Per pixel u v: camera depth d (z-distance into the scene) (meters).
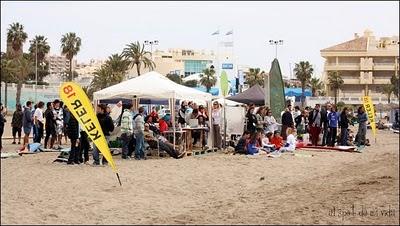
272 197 11.37
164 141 19.09
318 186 13.01
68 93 12.06
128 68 86.94
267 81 25.67
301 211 9.79
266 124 23.05
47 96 76.69
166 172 14.80
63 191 11.44
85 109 12.18
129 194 11.30
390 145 27.44
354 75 98.06
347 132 25.81
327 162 18.45
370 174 15.24
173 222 8.73
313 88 107.44
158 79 20.16
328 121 24.53
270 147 21.59
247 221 8.87
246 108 24.92
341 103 85.19
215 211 9.76
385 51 95.75
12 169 14.99
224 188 12.57
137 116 18.17
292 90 83.31
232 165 16.86
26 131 20.72
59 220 8.66
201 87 97.62
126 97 19.69
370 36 101.12
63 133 22.17
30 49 103.06
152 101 25.58
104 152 12.38
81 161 16.53
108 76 83.62
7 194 10.98
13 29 89.75
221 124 23.70
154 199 10.87
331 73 91.88
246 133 20.91
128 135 17.92
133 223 8.60
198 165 16.62
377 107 62.75
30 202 10.14
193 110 22.08
